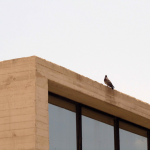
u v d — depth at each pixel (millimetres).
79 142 17984
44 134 14133
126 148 20562
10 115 14219
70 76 16047
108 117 19984
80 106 18438
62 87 15906
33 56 14508
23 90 14281
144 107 19953
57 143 17031
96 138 18984
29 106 14070
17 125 14039
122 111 19219
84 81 16750
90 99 17562
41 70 14617
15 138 13938
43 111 14305
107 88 17969
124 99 18859
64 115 17625
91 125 18938
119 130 20500
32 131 13797
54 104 17250
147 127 21938
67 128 17625
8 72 14648
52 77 15109
